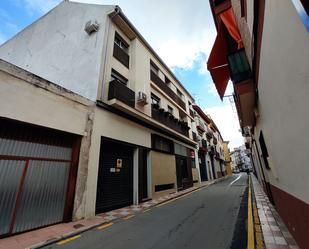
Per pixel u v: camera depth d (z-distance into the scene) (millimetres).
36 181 5039
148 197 9641
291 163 2684
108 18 9141
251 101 5500
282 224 4484
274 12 2123
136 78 10047
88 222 5488
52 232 4598
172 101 14984
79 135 6371
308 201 2146
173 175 12703
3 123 4605
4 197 4363
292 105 2129
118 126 8258
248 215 5676
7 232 4266
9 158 4594
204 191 12602
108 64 8484
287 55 1952
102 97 7703
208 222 5191
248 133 13398
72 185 5836
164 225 5109
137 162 9117
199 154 21734
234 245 3564
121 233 4582
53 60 9953
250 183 16516
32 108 5023
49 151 5516
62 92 5949
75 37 9492
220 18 6859
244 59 5277
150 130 10844
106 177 7410
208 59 7172
